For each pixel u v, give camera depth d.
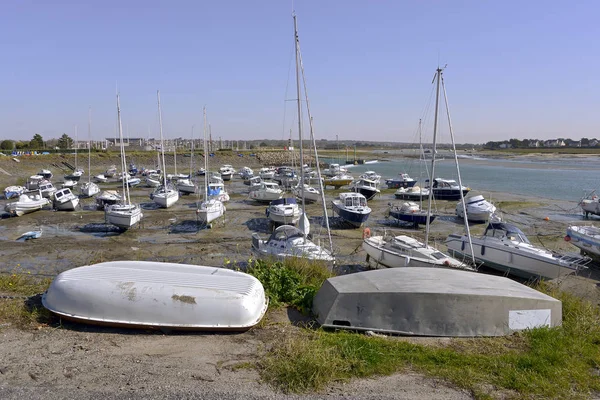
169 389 5.08
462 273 8.50
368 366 5.72
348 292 7.18
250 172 63.56
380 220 28.23
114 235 22.64
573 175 66.19
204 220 25.20
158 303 6.73
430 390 5.23
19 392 4.96
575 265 14.25
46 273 15.23
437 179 40.81
